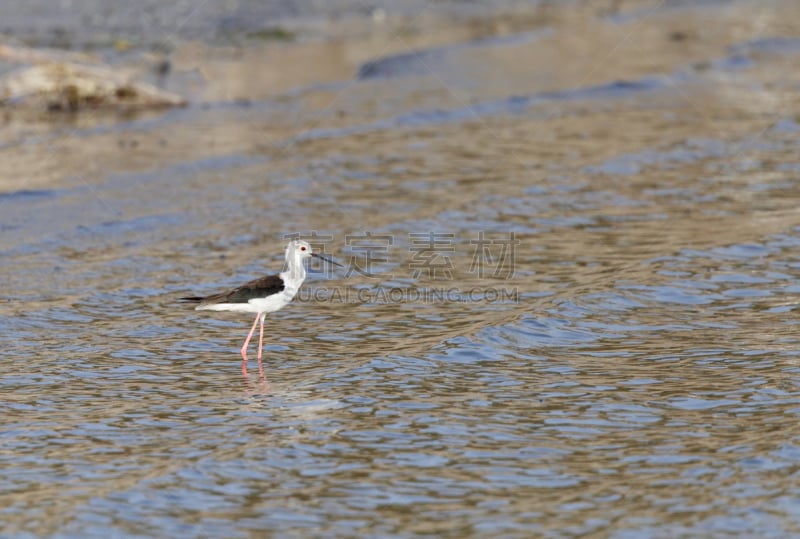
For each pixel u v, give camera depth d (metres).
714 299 16.36
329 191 21.95
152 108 27.28
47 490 10.60
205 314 15.98
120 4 35.12
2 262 17.67
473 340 14.65
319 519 10.09
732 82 31.78
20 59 27.80
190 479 10.84
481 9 39.91
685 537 9.73
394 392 13.04
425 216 20.53
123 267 17.69
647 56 34.31
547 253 18.59
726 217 20.45
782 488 10.57
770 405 12.52
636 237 19.36
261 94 28.62
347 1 38.78
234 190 21.73
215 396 13.00
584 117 27.91
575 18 39.28
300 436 11.84
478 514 10.14
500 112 28.09
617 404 12.62
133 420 12.27
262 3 37.03
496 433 11.88
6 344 14.58
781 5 43.97
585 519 10.05
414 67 31.59
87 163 22.84
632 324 15.37
